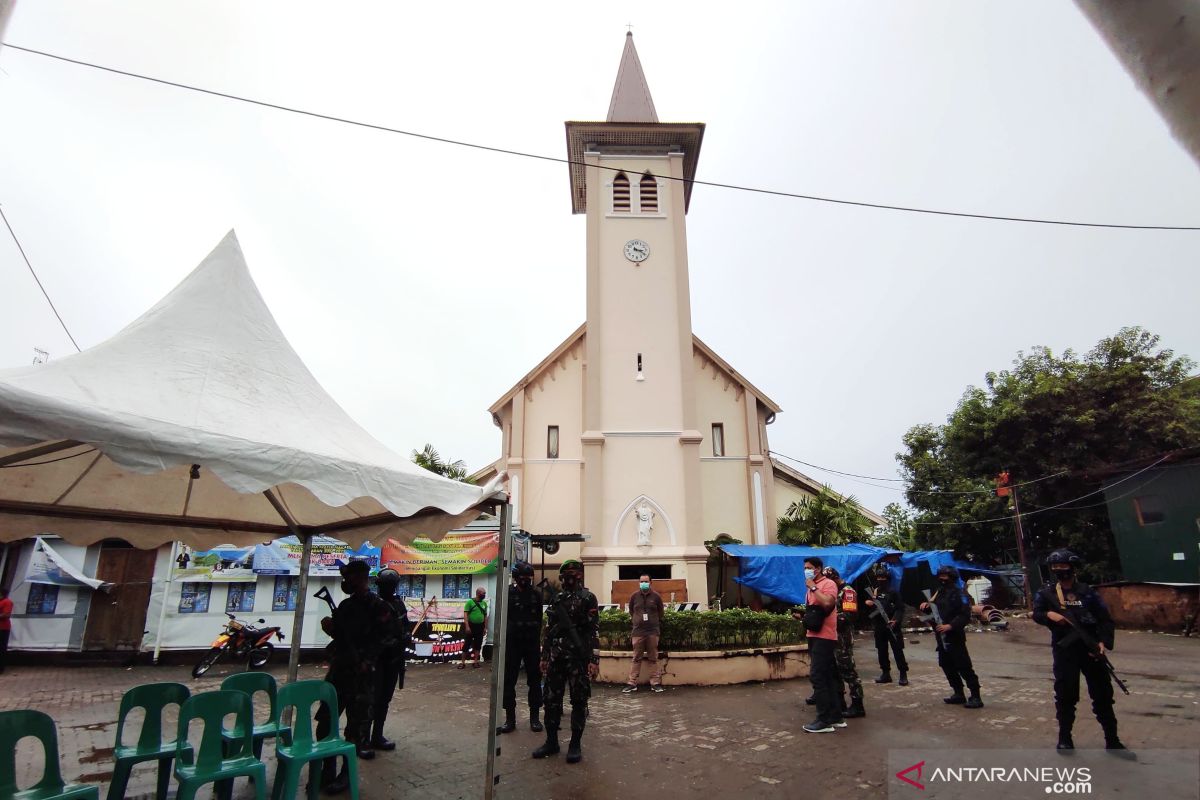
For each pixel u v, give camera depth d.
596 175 22.73
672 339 21.11
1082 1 1.01
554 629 7.51
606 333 21.08
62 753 8.00
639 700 10.55
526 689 12.16
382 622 6.91
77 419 4.27
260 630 15.44
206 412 5.43
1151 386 25.34
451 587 17.00
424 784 6.46
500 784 6.41
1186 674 11.71
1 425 3.97
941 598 9.54
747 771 6.64
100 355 5.57
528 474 22.25
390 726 9.00
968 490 29.08
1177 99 0.90
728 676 11.80
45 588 16.52
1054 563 7.02
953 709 9.09
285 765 5.55
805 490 25.25
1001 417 26.78
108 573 16.77
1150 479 21.86
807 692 10.90
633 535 19.30
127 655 16.39
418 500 5.91
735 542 21.77
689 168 24.16
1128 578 22.05
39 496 6.89
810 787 6.11
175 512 7.83
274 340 7.10
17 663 16.08
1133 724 7.93
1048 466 25.72
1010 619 24.45
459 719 9.45
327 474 5.40
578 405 23.03
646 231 22.17
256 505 8.09
